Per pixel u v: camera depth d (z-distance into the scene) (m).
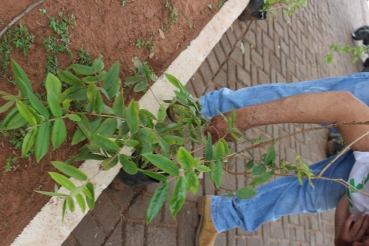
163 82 1.94
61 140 1.05
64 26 1.54
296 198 2.07
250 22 3.57
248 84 3.32
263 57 3.65
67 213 1.54
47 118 1.02
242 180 2.96
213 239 2.46
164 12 2.05
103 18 1.72
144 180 1.83
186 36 2.18
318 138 4.41
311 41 4.85
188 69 2.12
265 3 3.21
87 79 1.36
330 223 4.30
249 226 2.27
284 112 1.45
